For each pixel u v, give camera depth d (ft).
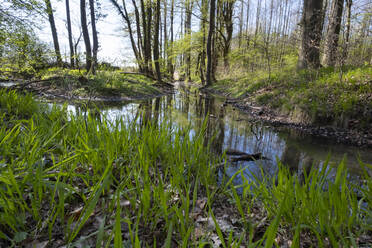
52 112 11.15
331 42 22.80
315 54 28.94
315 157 11.63
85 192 5.68
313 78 25.66
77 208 5.19
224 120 20.63
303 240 4.61
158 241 4.53
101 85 32.27
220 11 63.41
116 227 2.98
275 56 46.06
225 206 6.13
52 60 35.99
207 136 14.78
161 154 8.02
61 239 4.26
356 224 4.65
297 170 9.82
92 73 36.22
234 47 65.41
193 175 7.50
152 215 5.23
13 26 22.50
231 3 63.10
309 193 4.66
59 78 31.14
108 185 5.78
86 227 4.66
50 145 7.49
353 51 22.89
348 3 26.35
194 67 89.40
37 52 28.17
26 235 4.20
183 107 27.53
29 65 29.17
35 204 4.48
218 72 69.77
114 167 7.17
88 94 29.71
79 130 8.16
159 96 39.83
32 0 21.81
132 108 23.89
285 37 43.91
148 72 60.18
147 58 58.03
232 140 14.37
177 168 6.25
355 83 19.31
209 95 43.96
